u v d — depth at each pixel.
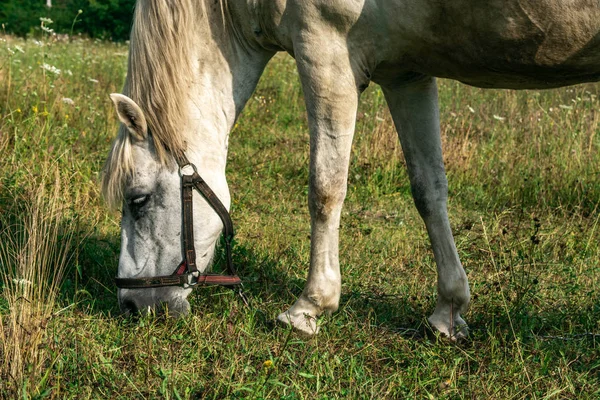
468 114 8.10
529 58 2.66
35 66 9.29
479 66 2.81
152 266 3.10
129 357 2.87
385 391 2.72
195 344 3.01
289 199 5.84
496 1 2.56
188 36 3.05
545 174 6.23
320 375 2.76
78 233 4.04
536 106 8.66
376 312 3.61
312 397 2.62
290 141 7.52
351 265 4.25
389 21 2.81
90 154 5.98
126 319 3.19
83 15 19.39
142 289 3.15
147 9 3.04
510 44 2.63
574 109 7.64
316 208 3.10
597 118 6.98
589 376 2.94
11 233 3.99
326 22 2.89
